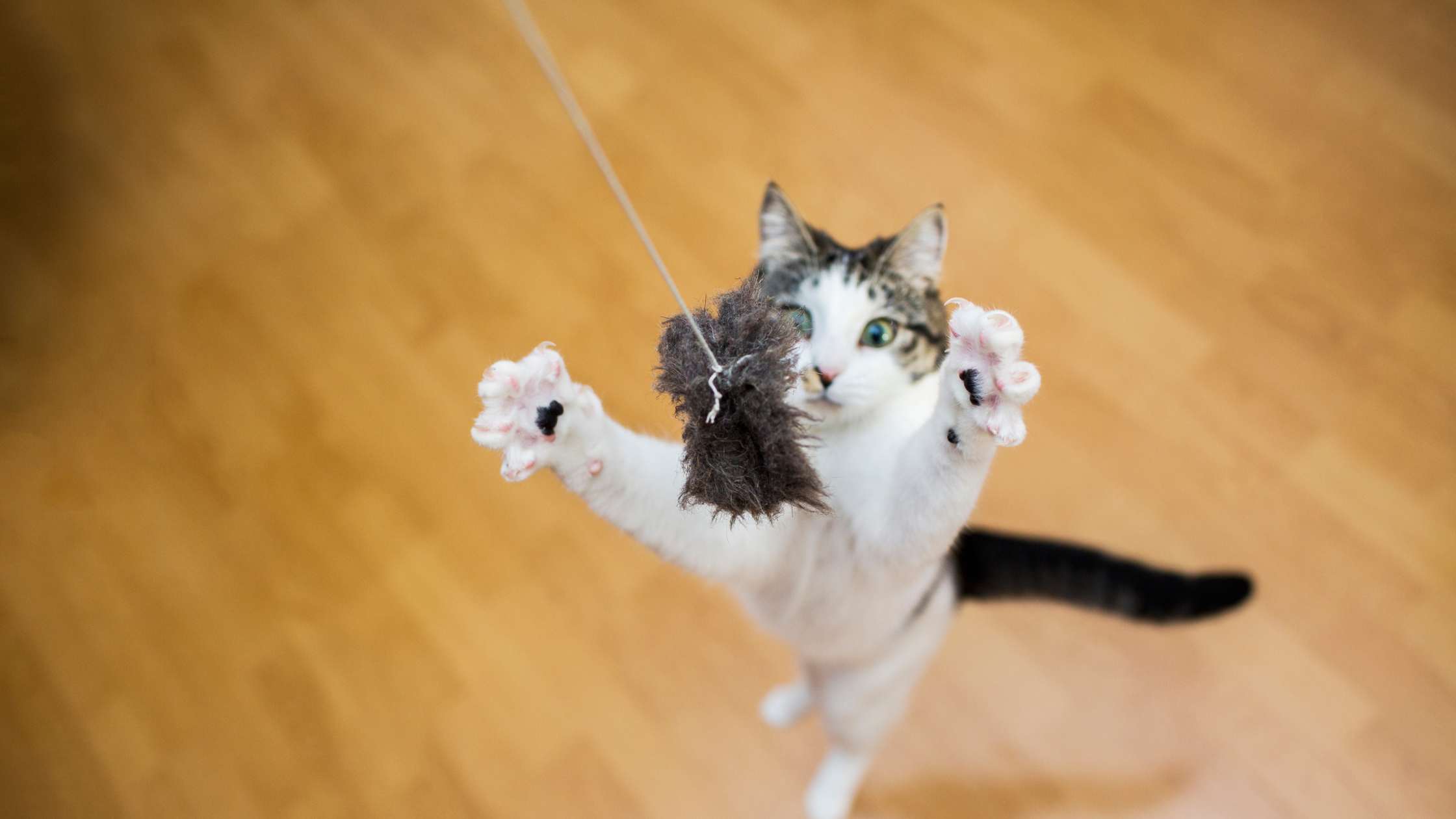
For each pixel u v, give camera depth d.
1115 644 1.08
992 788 1.04
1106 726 1.05
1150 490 1.12
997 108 1.33
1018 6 1.39
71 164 1.44
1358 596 1.06
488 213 1.34
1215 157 1.28
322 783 1.08
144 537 1.21
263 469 1.23
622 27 1.43
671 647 1.11
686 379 0.47
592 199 1.33
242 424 1.25
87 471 1.25
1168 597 0.80
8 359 1.31
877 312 0.67
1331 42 1.32
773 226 0.71
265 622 1.15
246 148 1.42
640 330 1.24
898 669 0.78
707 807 1.05
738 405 0.47
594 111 1.38
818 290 0.67
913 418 0.65
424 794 1.06
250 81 1.47
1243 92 1.31
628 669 1.11
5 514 1.23
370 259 1.33
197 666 1.14
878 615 0.68
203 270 1.35
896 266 0.68
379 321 1.29
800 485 0.48
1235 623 1.06
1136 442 1.14
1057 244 1.25
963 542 0.80
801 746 1.07
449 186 1.36
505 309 1.27
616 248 1.29
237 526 1.20
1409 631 1.04
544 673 1.11
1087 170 1.28
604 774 1.06
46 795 1.10
